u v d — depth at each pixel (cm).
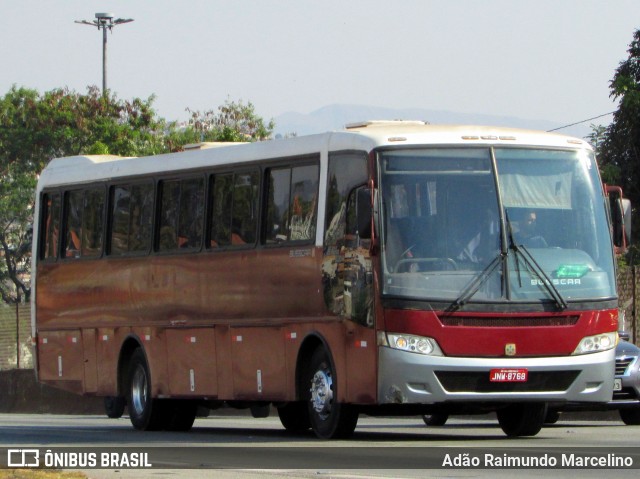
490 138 2547
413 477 1855
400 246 2450
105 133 8850
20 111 8956
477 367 2433
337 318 2556
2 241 8925
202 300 3030
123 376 3384
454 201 2491
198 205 3070
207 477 1872
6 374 5856
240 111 9475
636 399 3319
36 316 3762
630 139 5134
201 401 3278
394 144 2497
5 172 8975
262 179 2838
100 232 3472
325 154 2638
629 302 3891
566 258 2527
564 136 2619
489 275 2464
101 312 3456
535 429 2764
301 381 2700
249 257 2856
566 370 2491
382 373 2430
